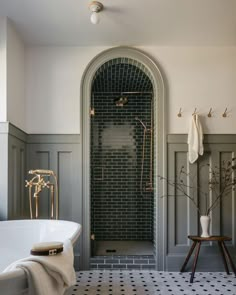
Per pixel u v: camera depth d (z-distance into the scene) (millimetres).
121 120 4969
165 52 3803
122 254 3916
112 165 4922
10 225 2938
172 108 3764
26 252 2922
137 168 4914
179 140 3727
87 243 3691
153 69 3770
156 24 3230
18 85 3514
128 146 4953
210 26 3275
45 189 3738
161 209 3701
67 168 3760
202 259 3652
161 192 3715
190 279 3307
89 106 3770
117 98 4816
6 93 3105
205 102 3770
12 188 3193
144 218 4855
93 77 3807
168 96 3771
